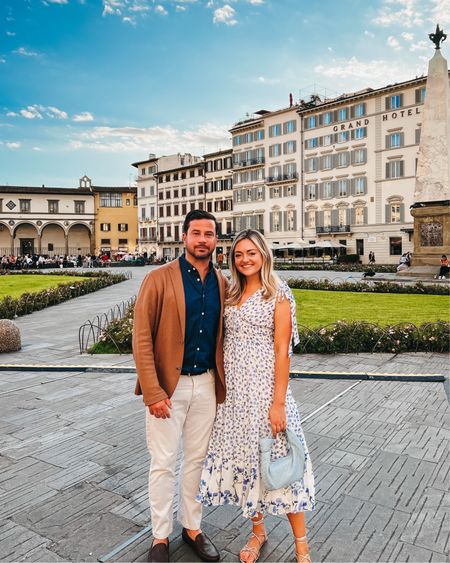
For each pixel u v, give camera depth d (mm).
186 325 2812
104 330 9406
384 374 6871
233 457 2871
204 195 67000
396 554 2900
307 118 54656
